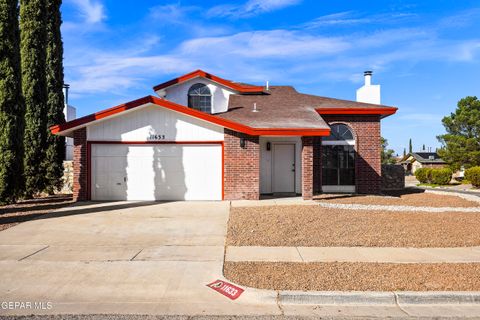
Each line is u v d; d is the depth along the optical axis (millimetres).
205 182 14070
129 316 4703
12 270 6281
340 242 8078
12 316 4672
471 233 8922
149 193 14031
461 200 14977
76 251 7414
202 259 6895
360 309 5004
